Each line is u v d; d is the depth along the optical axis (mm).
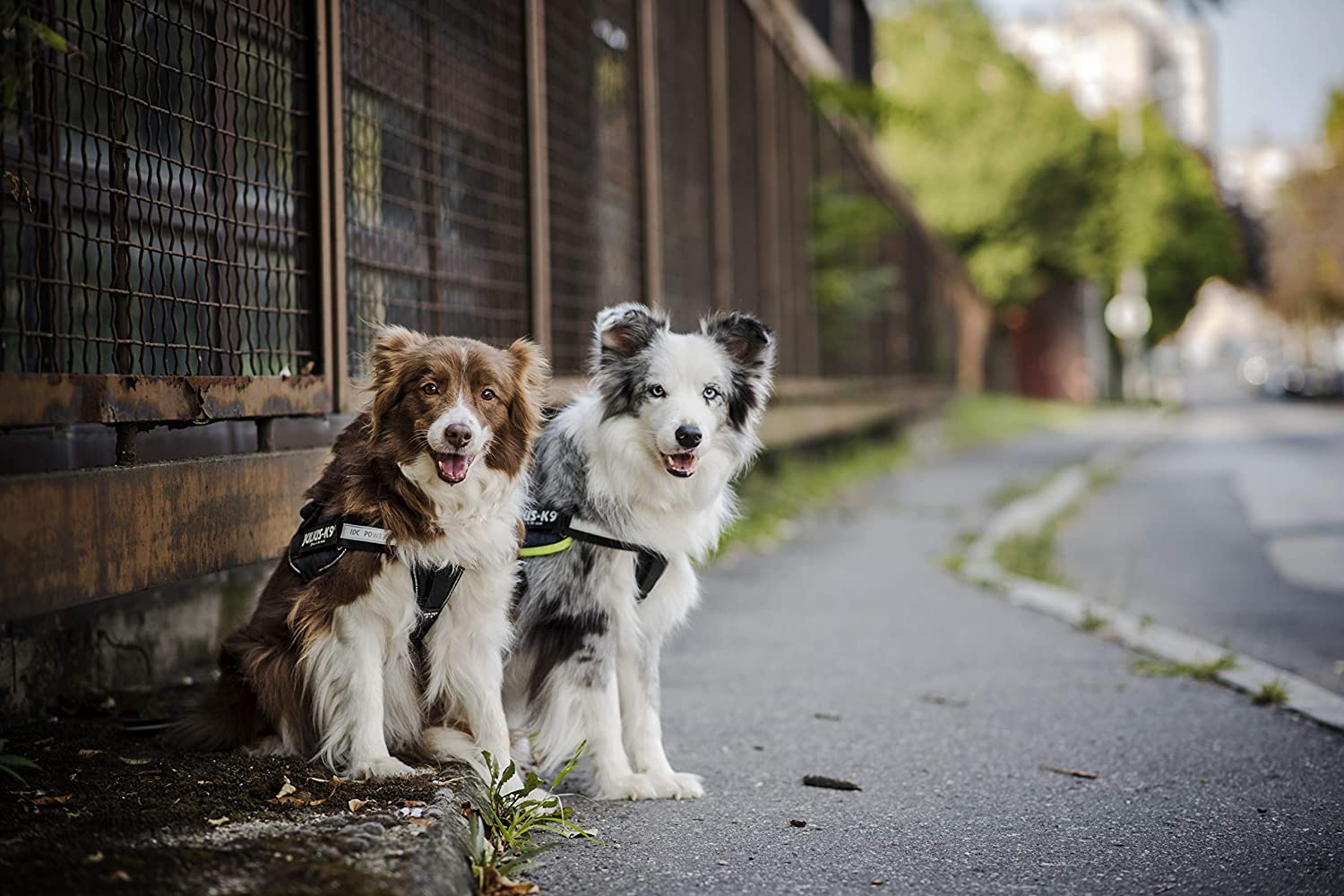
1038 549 9570
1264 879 3199
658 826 3627
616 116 8133
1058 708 5133
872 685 5547
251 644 3615
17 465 4266
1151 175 41469
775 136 13273
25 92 3371
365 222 4871
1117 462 18812
